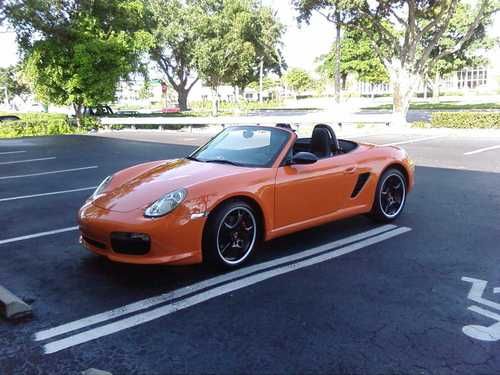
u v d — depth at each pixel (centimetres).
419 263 427
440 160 1073
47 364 271
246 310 336
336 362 270
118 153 1323
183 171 437
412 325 312
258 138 485
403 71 2145
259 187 414
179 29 2992
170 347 288
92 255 459
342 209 497
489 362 269
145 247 368
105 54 2266
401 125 2064
